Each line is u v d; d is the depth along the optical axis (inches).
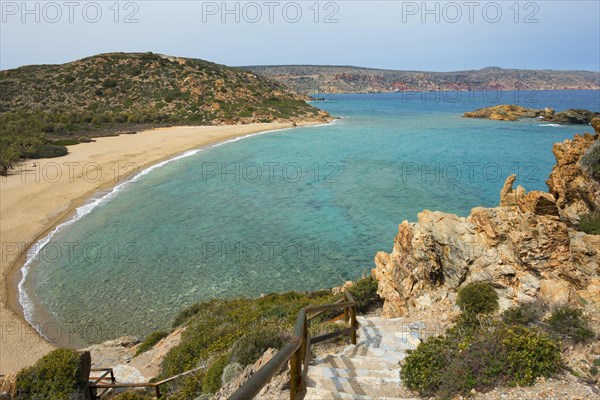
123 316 813.9
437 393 238.8
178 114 4281.5
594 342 272.4
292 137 3346.5
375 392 252.1
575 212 633.6
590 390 216.2
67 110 4109.3
